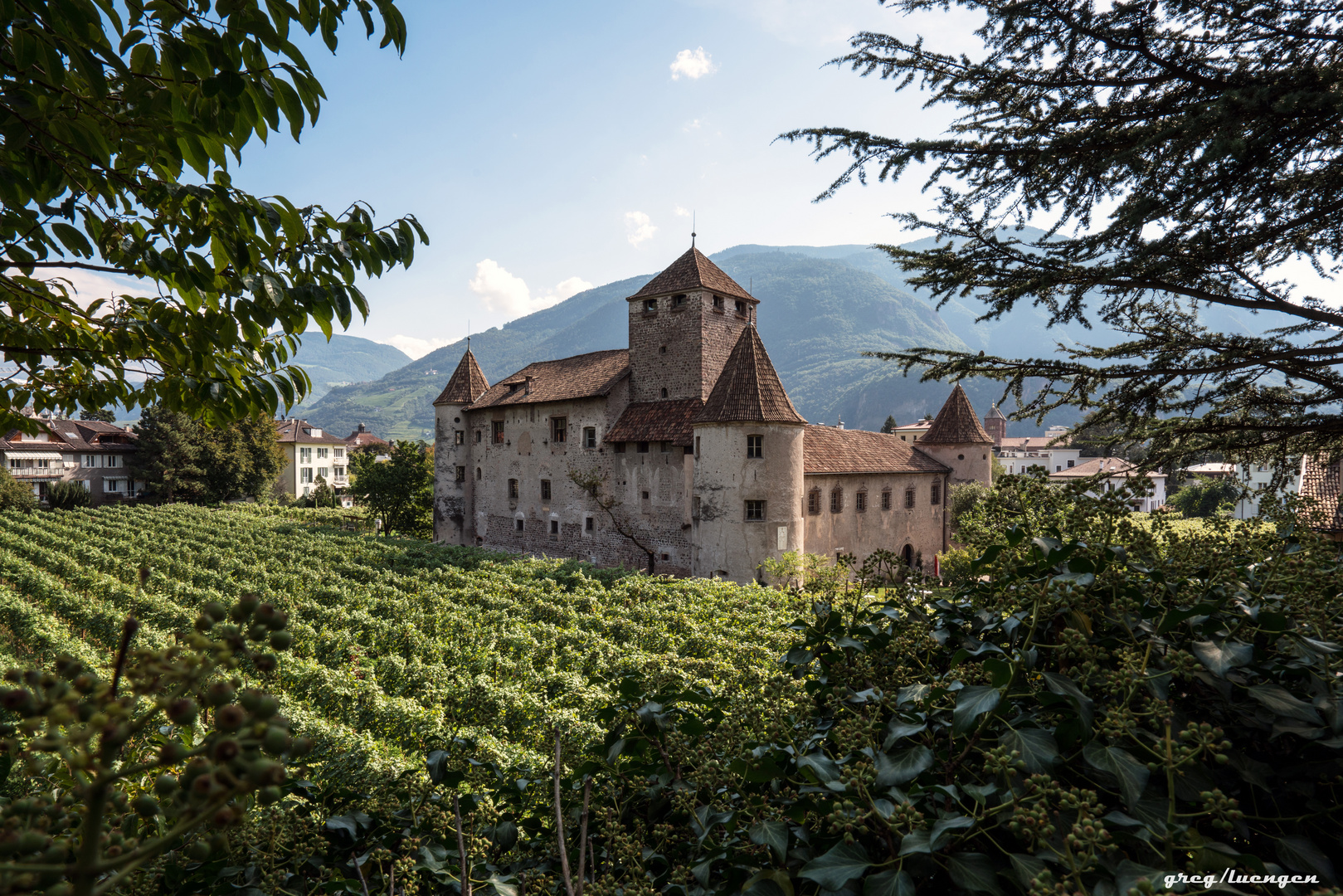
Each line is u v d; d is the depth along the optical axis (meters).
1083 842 1.60
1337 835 1.90
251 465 65.31
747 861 2.29
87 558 33.09
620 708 3.26
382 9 2.80
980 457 38.91
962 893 1.98
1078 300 7.25
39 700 0.97
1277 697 1.98
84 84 2.74
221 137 2.77
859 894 1.84
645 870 2.64
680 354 32.53
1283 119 5.06
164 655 1.04
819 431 34.59
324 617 21.62
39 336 3.46
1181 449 7.67
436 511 42.97
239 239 2.95
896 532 35.34
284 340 3.79
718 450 26.94
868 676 2.80
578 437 35.09
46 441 62.22
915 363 8.82
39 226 2.93
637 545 32.09
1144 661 2.05
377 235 3.30
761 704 2.98
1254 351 7.22
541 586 26.47
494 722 14.09
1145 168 5.77
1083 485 2.89
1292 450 7.82
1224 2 5.50
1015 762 1.83
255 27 2.49
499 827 3.22
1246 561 2.79
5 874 0.95
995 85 6.67
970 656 2.49
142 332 3.53
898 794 1.91
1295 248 6.59
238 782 0.91
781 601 21.88
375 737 13.66
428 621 21.31
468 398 42.12
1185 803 2.05
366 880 2.94
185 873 2.68
